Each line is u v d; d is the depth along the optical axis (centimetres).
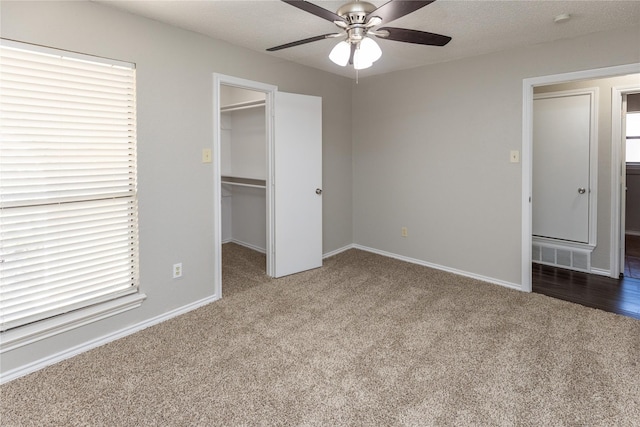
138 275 265
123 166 252
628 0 229
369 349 237
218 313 293
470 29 278
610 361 219
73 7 220
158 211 274
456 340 247
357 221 483
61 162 223
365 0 226
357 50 221
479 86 353
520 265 340
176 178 283
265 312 294
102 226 245
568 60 300
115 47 241
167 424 171
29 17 204
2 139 201
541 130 411
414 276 379
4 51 197
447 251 394
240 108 449
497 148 346
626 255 459
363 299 320
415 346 240
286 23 268
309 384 201
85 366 219
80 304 237
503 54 335
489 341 245
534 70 318
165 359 226
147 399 189
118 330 255
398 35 219
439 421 172
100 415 177
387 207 446
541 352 230
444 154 386
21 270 212
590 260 390
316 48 330
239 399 189
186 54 282
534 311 292
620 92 359
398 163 429
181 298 294
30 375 209
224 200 523
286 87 372
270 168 370
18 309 212
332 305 307
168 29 269
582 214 391
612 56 280
